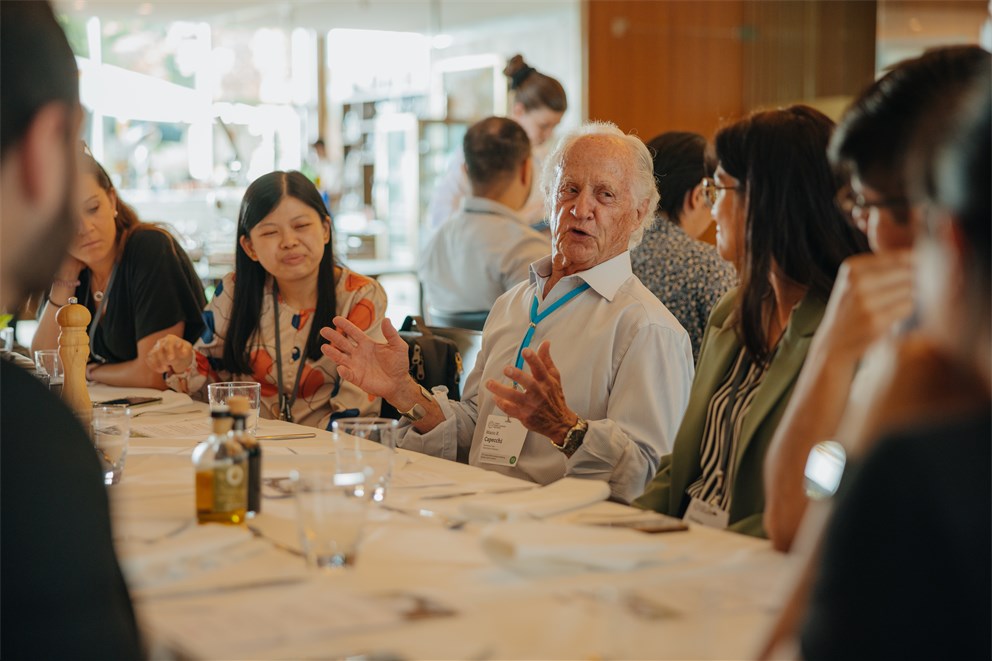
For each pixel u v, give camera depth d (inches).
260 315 121.0
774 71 317.7
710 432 80.8
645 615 46.8
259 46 450.6
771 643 41.2
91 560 35.9
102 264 136.5
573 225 101.3
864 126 53.8
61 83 35.1
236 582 52.7
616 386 96.8
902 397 35.9
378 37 450.9
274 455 85.1
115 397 117.8
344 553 54.8
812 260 73.2
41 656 33.9
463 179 236.5
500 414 102.2
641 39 304.5
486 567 55.2
